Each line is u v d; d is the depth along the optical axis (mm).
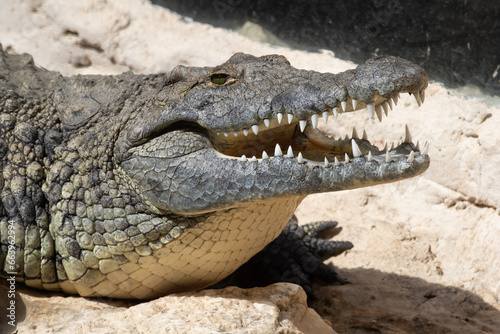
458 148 18516
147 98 14656
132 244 13945
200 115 13414
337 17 24391
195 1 26312
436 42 22766
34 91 16078
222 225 13625
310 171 12258
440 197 18609
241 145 14195
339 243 18391
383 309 15703
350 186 12102
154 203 13594
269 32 25328
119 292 14766
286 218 14922
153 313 12891
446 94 19969
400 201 19203
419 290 16594
